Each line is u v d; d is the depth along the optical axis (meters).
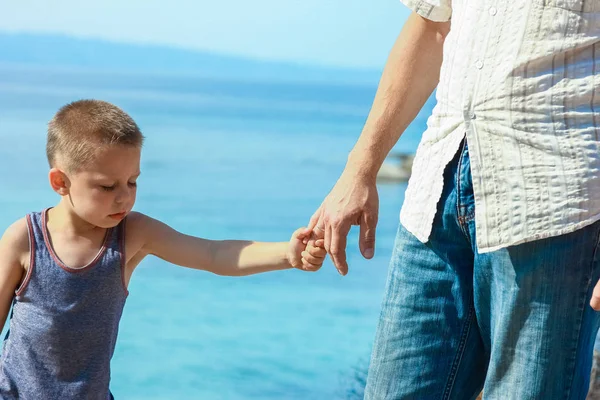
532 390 2.02
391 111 2.46
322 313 12.15
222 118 49.12
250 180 26.36
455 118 2.10
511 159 1.97
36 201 20.30
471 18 2.05
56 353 2.37
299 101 69.56
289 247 2.53
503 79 1.97
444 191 2.18
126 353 10.18
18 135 32.09
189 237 2.58
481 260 2.11
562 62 1.92
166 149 33.41
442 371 2.27
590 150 1.90
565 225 1.92
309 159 32.38
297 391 8.97
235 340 10.79
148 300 12.48
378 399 2.35
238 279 13.83
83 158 2.32
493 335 2.12
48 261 2.37
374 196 2.44
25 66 96.38
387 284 2.39
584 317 1.97
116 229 2.47
